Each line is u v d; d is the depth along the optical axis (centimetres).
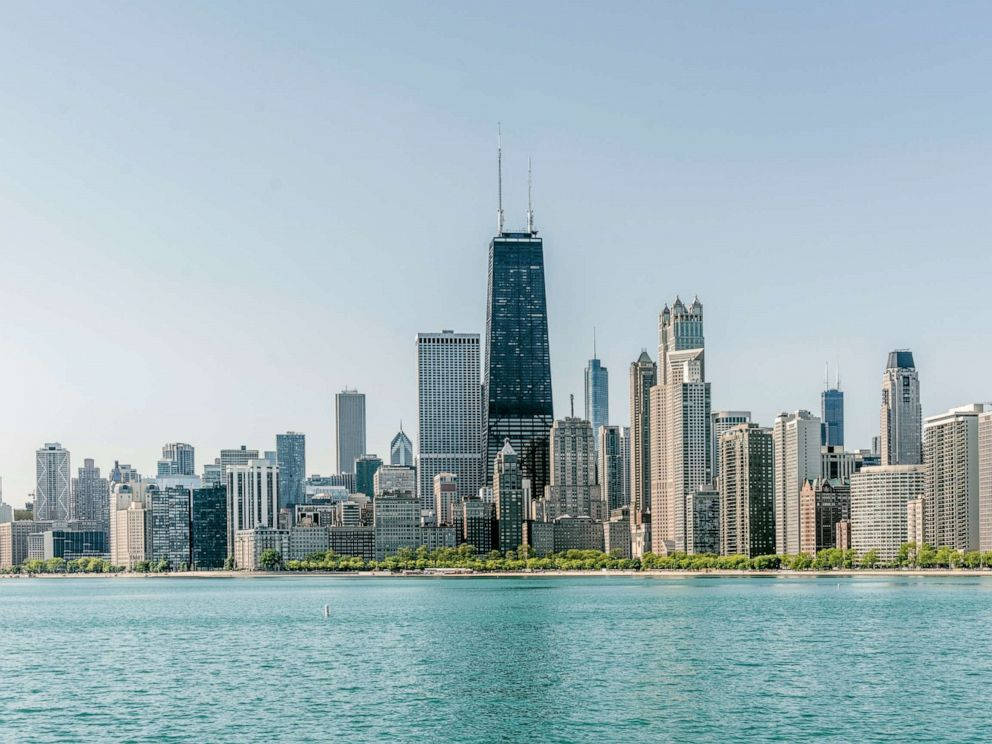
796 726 17500
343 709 19100
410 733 17212
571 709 18962
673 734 17025
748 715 18350
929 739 16625
